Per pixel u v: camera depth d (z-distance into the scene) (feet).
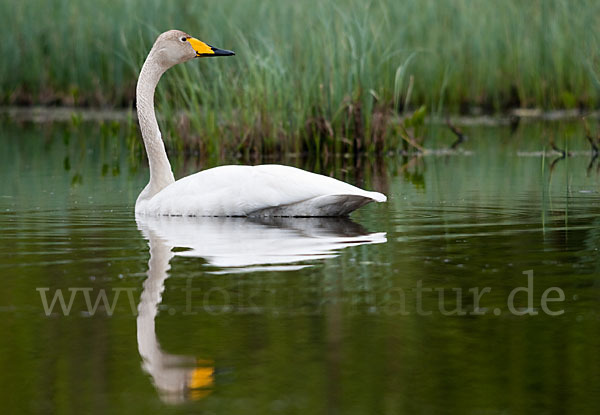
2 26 112.37
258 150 76.74
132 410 21.72
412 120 78.89
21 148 82.17
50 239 40.01
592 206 48.26
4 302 29.91
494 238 39.42
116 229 42.32
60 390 22.81
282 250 36.91
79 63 109.81
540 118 98.84
